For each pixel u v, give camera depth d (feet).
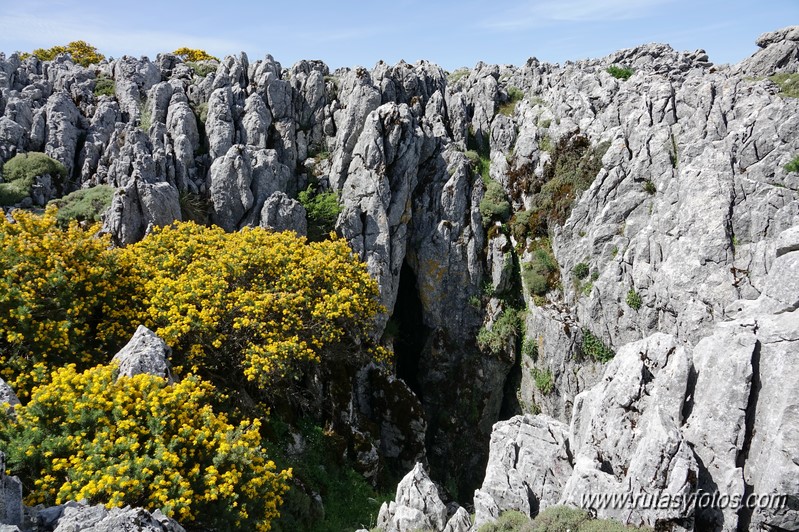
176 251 76.95
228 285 72.59
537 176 122.11
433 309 116.37
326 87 128.77
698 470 40.93
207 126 111.65
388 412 96.53
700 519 40.52
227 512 44.55
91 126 108.47
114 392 46.11
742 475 40.09
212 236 80.23
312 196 113.19
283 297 72.08
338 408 86.28
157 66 129.29
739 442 40.96
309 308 75.00
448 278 116.47
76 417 43.27
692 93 111.34
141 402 46.24
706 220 96.22
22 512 30.81
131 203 86.53
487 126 136.36
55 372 48.49
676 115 111.65
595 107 125.90
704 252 94.94
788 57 133.28
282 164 114.32
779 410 39.06
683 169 101.71
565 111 124.67
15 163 94.53
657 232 102.17
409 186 115.03
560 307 110.83
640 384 47.39
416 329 120.37
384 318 105.81
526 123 129.18
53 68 124.88
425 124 123.03
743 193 96.53
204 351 68.80
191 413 48.91
